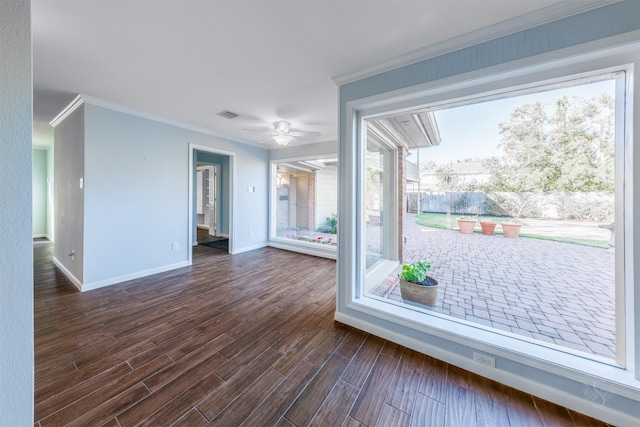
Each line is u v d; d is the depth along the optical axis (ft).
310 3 4.60
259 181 17.75
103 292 9.50
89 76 7.48
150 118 11.29
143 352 6.01
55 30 5.35
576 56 4.44
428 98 6.20
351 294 7.39
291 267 13.33
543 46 4.70
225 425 4.15
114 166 10.18
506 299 6.21
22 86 2.64
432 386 5.07
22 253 2.67
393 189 9.22
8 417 2.64
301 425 4.18
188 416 4.30
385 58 6.33
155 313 7.98
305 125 12.38
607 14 4.21
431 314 6.57
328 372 5.44
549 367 4.70
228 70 7.07
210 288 10.21
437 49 5.72
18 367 2.68
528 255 5.94
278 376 5.30
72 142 10.36
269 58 6.45
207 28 5.31
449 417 4.37
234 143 15.76
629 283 4.38
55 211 13.01
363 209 7.73
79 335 6.67
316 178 17.31
